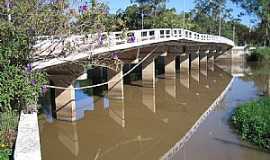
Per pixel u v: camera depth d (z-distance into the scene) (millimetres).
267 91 31703
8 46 8680
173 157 14188
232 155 14258
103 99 25609
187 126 19250
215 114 21938
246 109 19953
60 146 15781
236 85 36469
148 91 29688
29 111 8414
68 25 10734
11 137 7094
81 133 17656
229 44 65438
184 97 28109
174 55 36938
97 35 13117
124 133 17875
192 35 37094
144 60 30281
